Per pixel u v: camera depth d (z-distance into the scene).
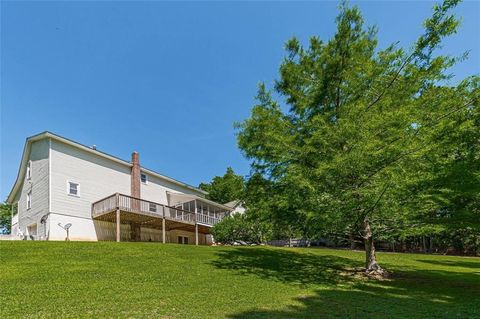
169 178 28.69
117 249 14.03
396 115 9.10
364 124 9.37
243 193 12.74
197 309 6.28
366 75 10.61
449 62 9.73
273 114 12.06
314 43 12.45
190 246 17.08
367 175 9.40
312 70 12.41
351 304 7.30
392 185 8.71
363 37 11.93
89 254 12.60
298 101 12.34
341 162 9.23
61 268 10.10
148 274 9.93
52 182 19.62
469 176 8.40
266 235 27.75
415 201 9.42
